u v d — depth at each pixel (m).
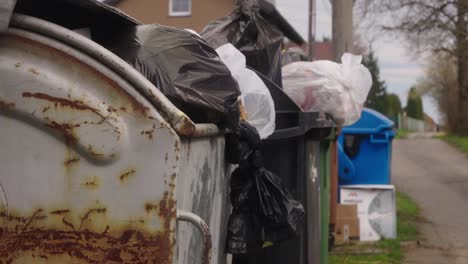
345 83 5.98
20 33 2.60
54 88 2.60
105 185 2.61
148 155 2.59
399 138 42.41
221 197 3.58
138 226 2.60
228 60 4.05
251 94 4.04
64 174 2.62
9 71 2.60
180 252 2.83
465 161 25.64
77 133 2.60
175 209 2.60
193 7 26.09
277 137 4.75
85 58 2.60
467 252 9.25
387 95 70.62
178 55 3.17
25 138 2.63
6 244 2.67
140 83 2.58
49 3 2.77
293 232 3.97
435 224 11.63
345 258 8.52
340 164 9.82
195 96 3.09
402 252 9.06
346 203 9.58
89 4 2.76
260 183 3.87
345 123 6.04
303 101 5.95
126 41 3.16
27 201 2.64
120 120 2.59
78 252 2.64
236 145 3.59
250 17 5.45
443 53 29.53
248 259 4.95
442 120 43.75
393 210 9.55
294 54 7.82
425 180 19.38
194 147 2.94
